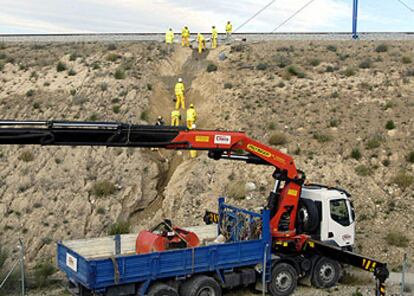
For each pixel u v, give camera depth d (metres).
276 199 15.14
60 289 15.34
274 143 25.56
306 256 15.21
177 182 23.88
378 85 30.53
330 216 15.48
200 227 16.16
